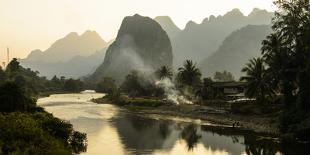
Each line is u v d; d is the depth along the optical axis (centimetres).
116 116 10931
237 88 13300
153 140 6488
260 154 5269
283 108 7912
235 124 8725
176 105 13350
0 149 2981
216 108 11319
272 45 8200
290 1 7494
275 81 8100
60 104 16288
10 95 6272
